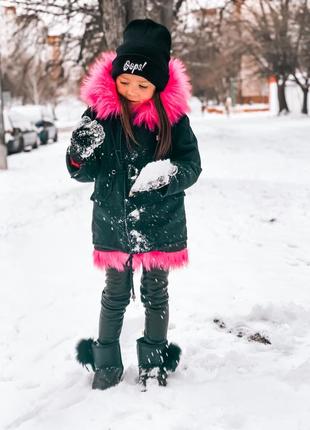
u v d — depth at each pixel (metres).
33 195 11.11
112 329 3.21
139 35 3.01
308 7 37.28
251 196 9.79
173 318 4.30
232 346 3.79
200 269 5.62
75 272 5.75
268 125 33.62
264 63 45.78
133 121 3.06
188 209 8.71
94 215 3.15
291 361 3.53
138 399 3.04
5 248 6.88
